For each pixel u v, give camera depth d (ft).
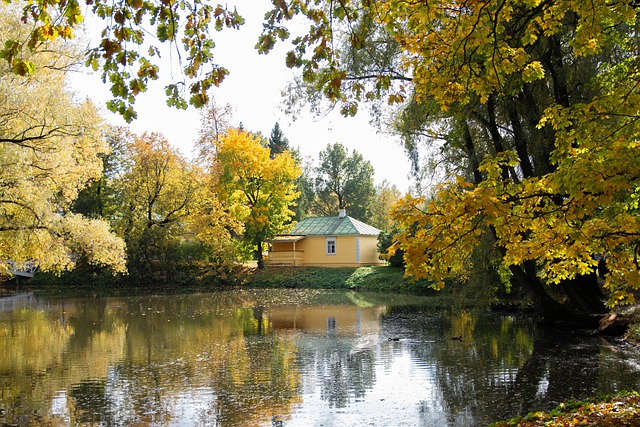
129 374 37.86
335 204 240.94
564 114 22.36
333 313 75.05
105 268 132.77
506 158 21.38
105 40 16.31
